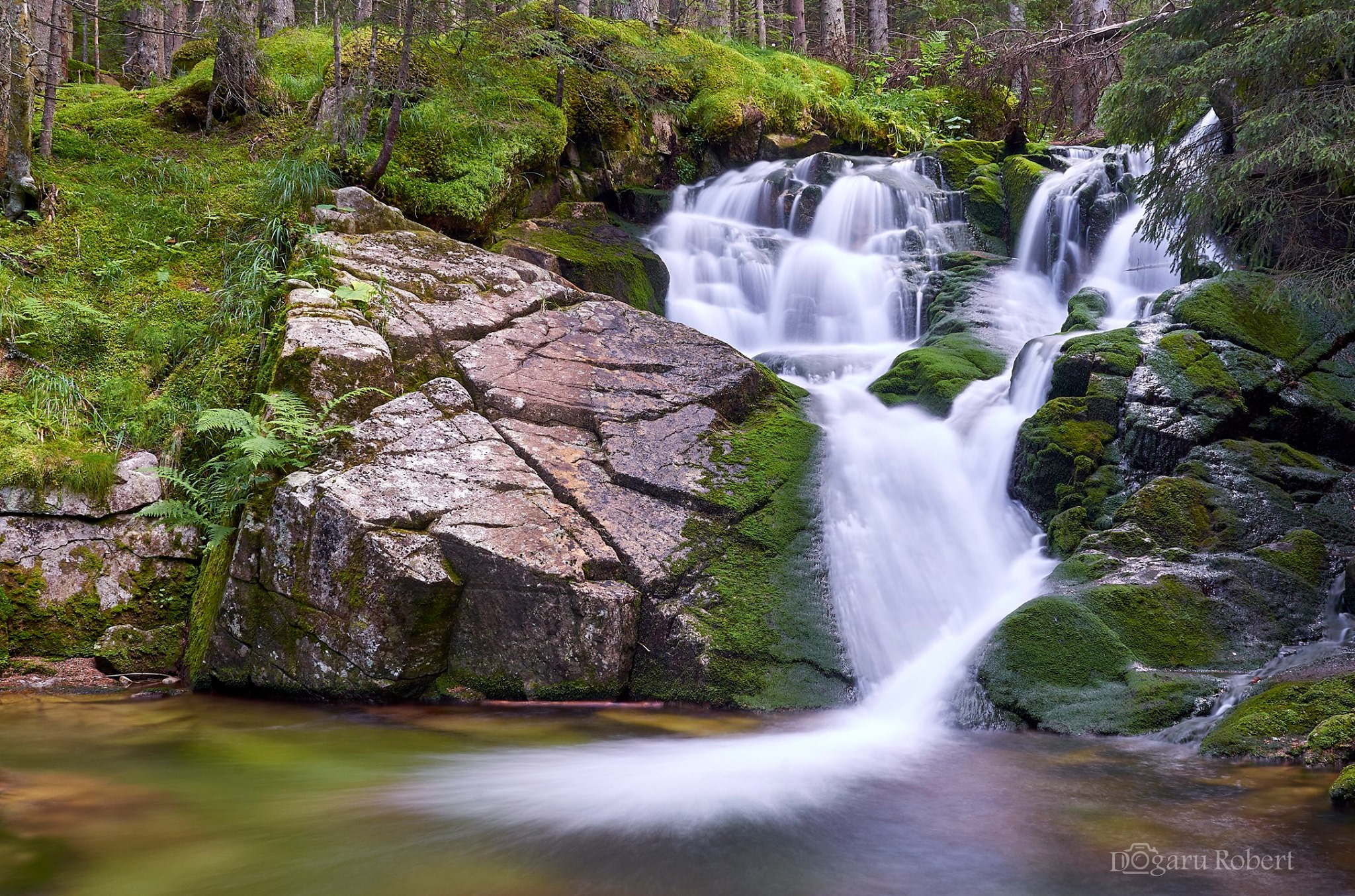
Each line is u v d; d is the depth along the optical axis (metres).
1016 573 6.98
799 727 5.51
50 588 6.36
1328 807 4.00
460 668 6.04
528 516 6.26
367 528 5.89
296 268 7.99
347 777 4.64
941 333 10.39
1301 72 7.60
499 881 3.49
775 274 11.94
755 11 21.97
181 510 6.50
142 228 9.01
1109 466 7.26
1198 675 5.43
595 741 5.23
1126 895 3.25
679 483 6.85
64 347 7.64
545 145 11.26
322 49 12.81
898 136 16.80
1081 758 4.80
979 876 3.47
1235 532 6.58
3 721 5.45
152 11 18.52
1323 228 8.46
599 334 8.21
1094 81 14.70
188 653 6.40
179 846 3.80
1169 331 8.06
